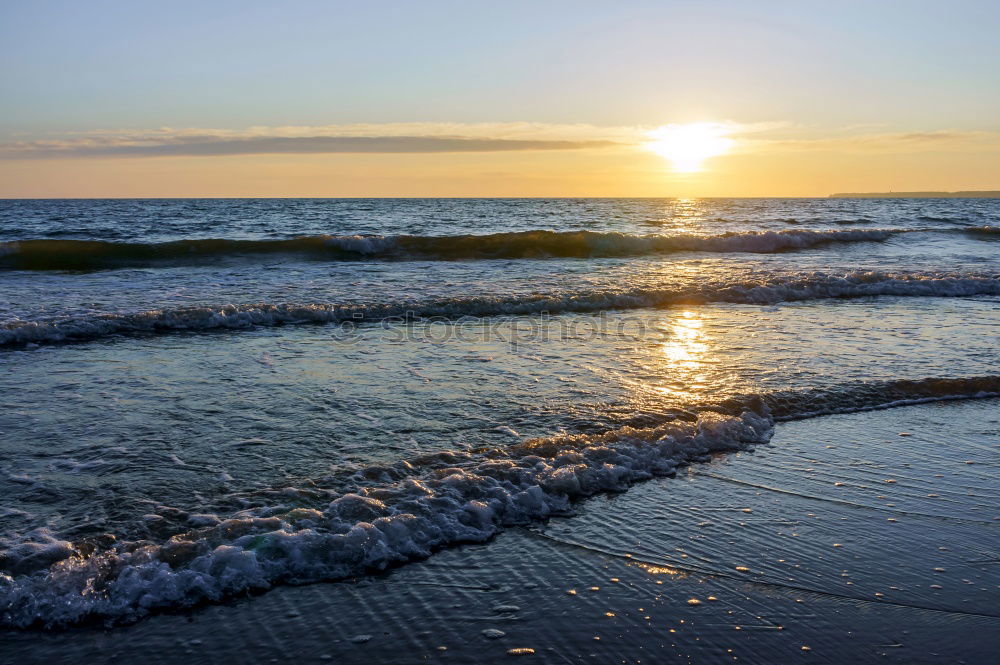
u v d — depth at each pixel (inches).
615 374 284.8
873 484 190.7
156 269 631.2
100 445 202.5
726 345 342.0
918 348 338.0
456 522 162.2
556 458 194.7
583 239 821.2
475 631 126.3
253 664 116.5
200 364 299.0
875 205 2896.2
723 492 184.9
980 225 1427.2
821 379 278.7
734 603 136.0
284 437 210.4
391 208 2393.0
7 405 238.4
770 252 842.8
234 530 150.5
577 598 137.1
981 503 180.2
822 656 121.1
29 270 616.1
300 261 698.2
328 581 141.3
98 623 126.2
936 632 127.7
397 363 303.3
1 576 133.3
